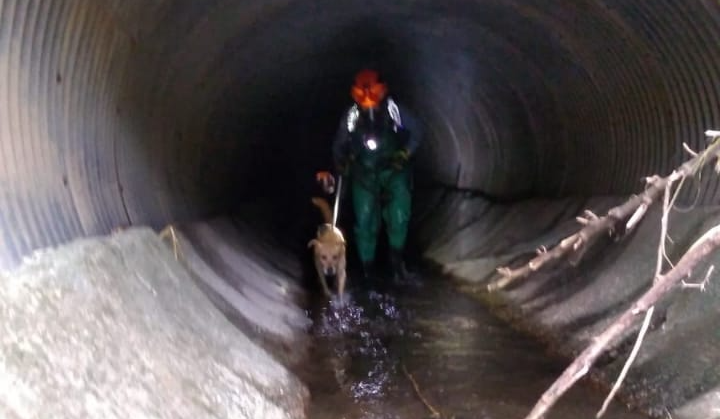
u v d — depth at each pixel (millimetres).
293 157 9844
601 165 5480
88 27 3041
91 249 2754
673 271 1871
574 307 4305
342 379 3678
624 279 4094
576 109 5656
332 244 5492
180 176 5012
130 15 3396
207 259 4543
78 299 2381
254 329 3871
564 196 6133
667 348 3291
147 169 4184
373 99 5707
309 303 5363
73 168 3045
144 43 3732
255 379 3096
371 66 7719
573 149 5984
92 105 3270
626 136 5027
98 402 2062
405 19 5988
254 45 5613
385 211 6348
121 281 2770
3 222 2330
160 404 2336
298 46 6422
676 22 3859
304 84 8125
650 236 4191
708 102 4012
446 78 7414
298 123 9398
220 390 2764
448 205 8453
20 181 2533
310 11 5477
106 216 3318
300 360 3891
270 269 5801
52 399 1906
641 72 4508
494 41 5875
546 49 5387
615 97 4984
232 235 5926
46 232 2609
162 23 3791
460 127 8367
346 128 5969
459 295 5617
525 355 4016
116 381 2219
